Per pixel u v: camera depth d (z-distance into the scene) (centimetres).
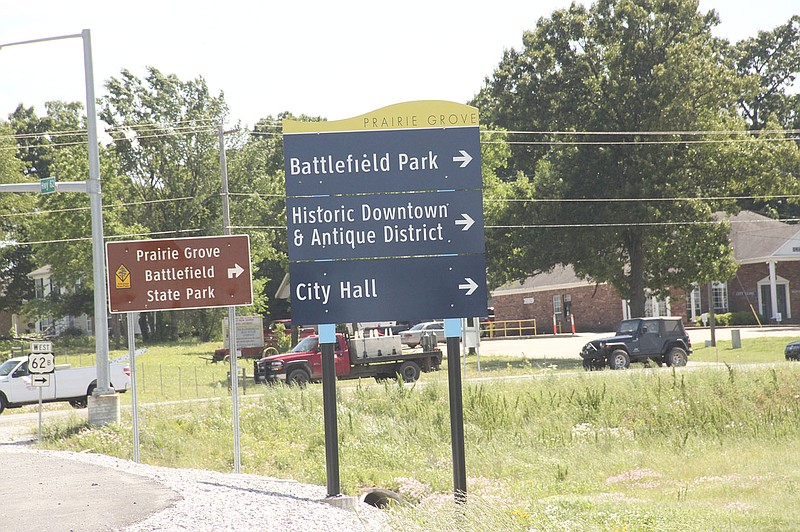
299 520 1015
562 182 4694
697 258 4594
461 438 1306
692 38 4750
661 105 4612
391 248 1330
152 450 2150
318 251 1327
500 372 3544
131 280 1758
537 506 1275
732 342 4525
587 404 2600
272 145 8838
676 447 2170
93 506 1039
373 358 3369
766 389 2638
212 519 977
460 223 1332
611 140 4728
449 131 1338
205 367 4584
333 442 1306
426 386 2809
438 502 1238
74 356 5853
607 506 1293
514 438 2348
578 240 4625
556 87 4859
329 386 1316
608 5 4866
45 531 897
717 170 4688
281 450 2234
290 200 1327
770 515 1187
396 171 1334
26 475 1338
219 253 1755
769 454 1970
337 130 1334
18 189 2239
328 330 1323
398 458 2150
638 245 4741
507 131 4978
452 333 1323
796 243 5947
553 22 4931
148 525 926
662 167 4597
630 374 2900
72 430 2252
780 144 4716
